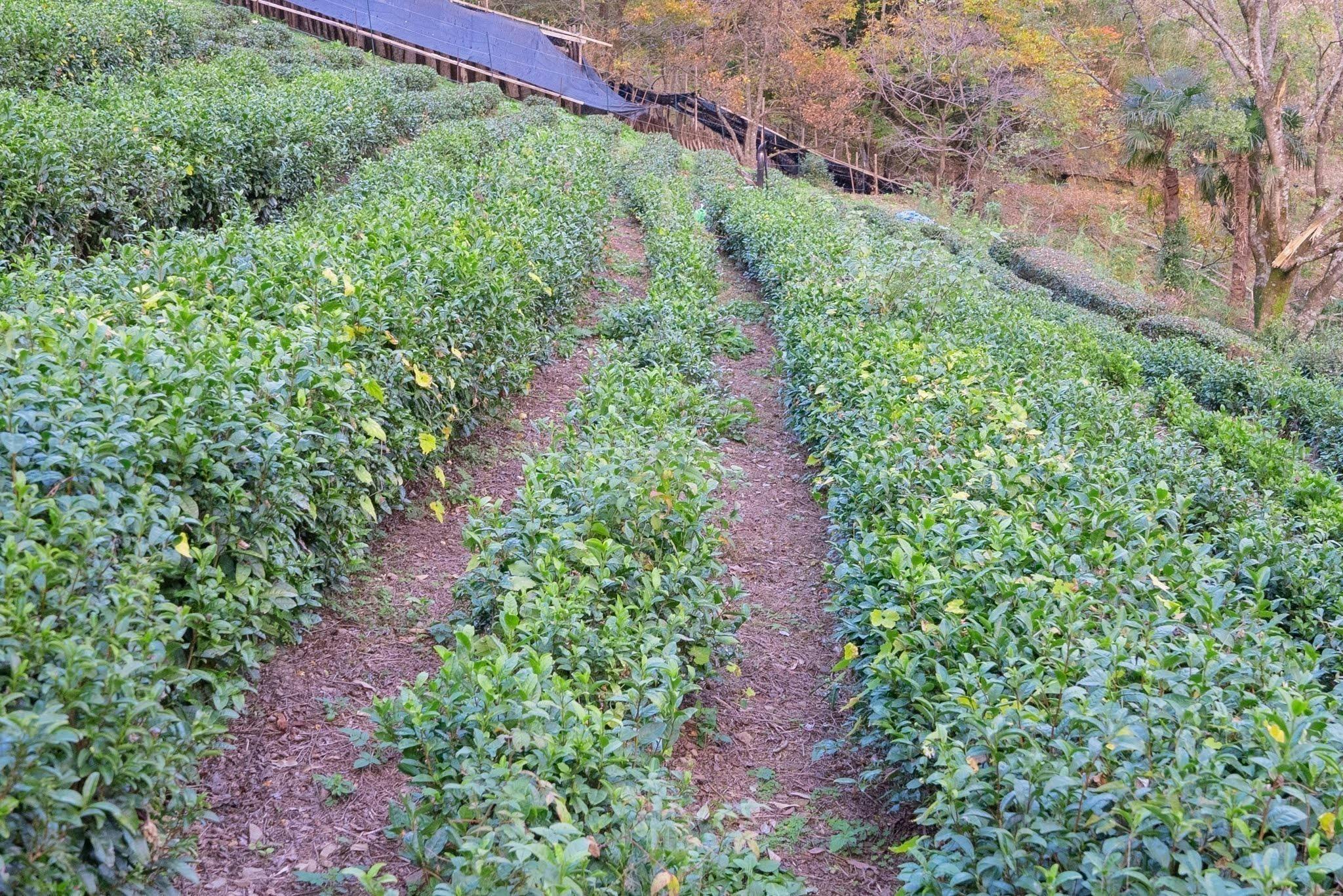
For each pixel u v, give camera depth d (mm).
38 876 2438
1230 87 28438
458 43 29422
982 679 3422
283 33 24781
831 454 7059
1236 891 2453
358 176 12195
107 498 3305
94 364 3941
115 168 8688
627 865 2918
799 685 4910
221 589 3754
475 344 6828
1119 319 19891
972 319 10508
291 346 4590
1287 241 25406
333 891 3242
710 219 18125
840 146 38938
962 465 5641
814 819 3941
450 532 6004
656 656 3842
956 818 3016
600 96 32000
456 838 2924
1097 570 4555
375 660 4582
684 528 4852
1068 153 35250
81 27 15531
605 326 10305
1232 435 8852
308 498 4531
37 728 2379
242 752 3820
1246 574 4902
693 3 34312
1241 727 3145
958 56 32469
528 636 3824
